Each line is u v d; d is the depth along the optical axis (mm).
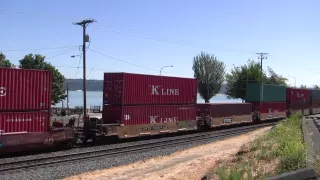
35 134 20406
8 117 19219
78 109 65688
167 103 31672
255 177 10609
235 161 15508
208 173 13383
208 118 38469
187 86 34281
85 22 40156
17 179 14641
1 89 18891
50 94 21391
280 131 22938
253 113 48031
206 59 85875
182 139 30312
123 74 27266
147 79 29484
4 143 18859
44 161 18406
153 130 30000
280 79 98250
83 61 40469
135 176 15875
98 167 17828
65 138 22484
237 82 88188
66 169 16922
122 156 21141
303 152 11398
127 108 27656
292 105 56156
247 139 30906
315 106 67125
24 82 19984
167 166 18484
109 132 26156
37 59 61812
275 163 12359
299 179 8828
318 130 25828
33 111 20500
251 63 89375
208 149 25203
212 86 86062
